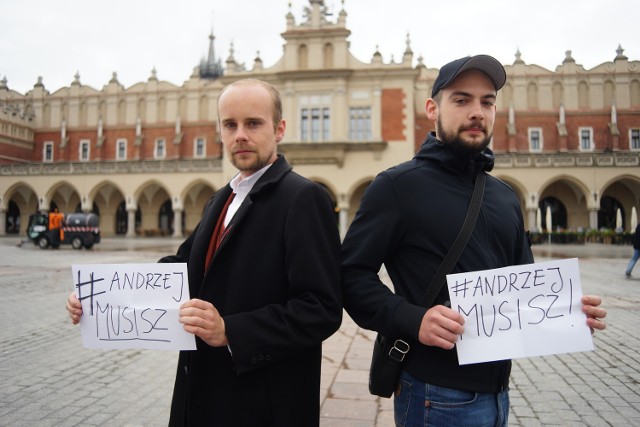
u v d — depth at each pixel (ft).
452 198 6.39
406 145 92.68
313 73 93.35
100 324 6.73
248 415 5.99
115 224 130.52
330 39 95.20
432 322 5.60
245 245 6.29
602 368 16.67
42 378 15.49
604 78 113.09
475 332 5.92
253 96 6.56
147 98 131.23
